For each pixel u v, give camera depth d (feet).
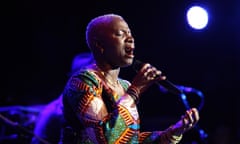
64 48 45.55
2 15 43.88
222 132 42.09
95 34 17.38
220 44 46.14
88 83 16.43
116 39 17.01
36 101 44.68
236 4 44.52
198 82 46.75
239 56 46.03
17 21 44.29
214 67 46.65
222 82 46.50
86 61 25.85
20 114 30.27
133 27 45.52
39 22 44.75
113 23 17.25
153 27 45.62
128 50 17.15
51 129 24.82
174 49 46.21
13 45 44.45
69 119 16.84
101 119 15.81
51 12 44.68
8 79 44.11
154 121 40.47
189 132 30.58
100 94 16.57
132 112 16.15
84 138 16.21
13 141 28.02
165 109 45.27
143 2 45.01
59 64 45.55
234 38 45.75
